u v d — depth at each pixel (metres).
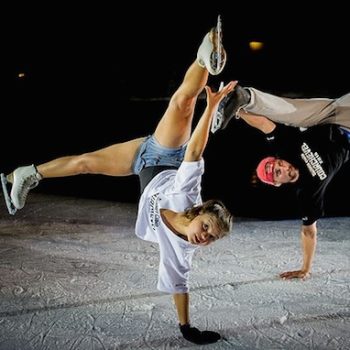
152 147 3.11
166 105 10.56
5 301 3.82
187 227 2.68
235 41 10.53
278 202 6.78
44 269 4.51
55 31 10.54
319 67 10.41
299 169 3.67
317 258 4.67
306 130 3.69
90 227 5.82
